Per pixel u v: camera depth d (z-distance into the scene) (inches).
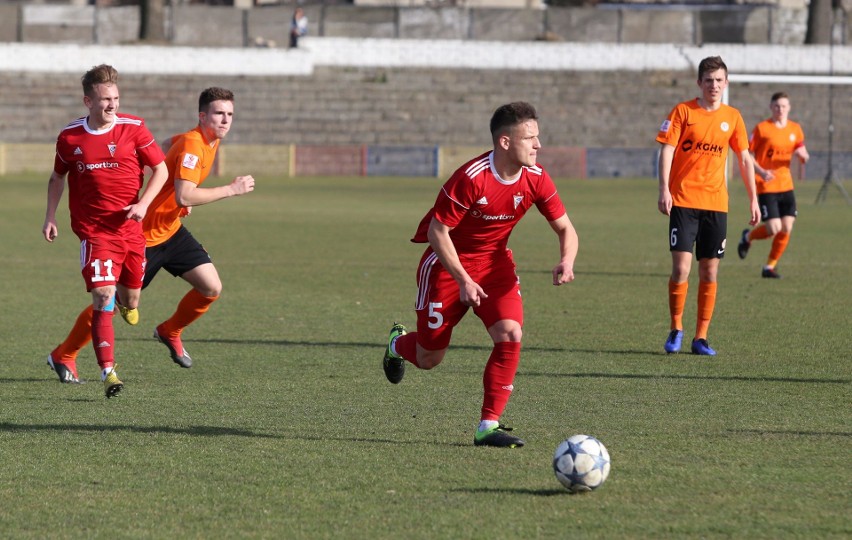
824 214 3472.0
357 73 6274.6
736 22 6633.9
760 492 672.4
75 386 1035.9
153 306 1578.5
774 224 1876.2
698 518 621.9
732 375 1074.7
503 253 813.2
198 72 6023.6
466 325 1418.6
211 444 799.7
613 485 689.0
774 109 1893.5
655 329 1368.1
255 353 1205.7
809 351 1208.8
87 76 950.4
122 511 641.0
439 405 944.3
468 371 1104.8
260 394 991.6
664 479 701.9
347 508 644.1
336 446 793.6
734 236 2775.6
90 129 956.6
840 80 3513.8
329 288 1779.0
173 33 6501.0
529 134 759.1
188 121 5772.6
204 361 1159.0
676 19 6648.6
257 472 722.8
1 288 1758.1
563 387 1015.6
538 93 6127.0
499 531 601.6
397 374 909.2
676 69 6333.7
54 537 597.0
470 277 799.1
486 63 6323.8
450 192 766.5
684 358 1170.6
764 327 1376.7
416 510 639.1
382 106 5974.4
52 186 993.5
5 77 5846.5
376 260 2194.9
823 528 604.1
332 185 4872.0
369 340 1294.3
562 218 808.3
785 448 783.7
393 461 750.5
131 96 5821.9
